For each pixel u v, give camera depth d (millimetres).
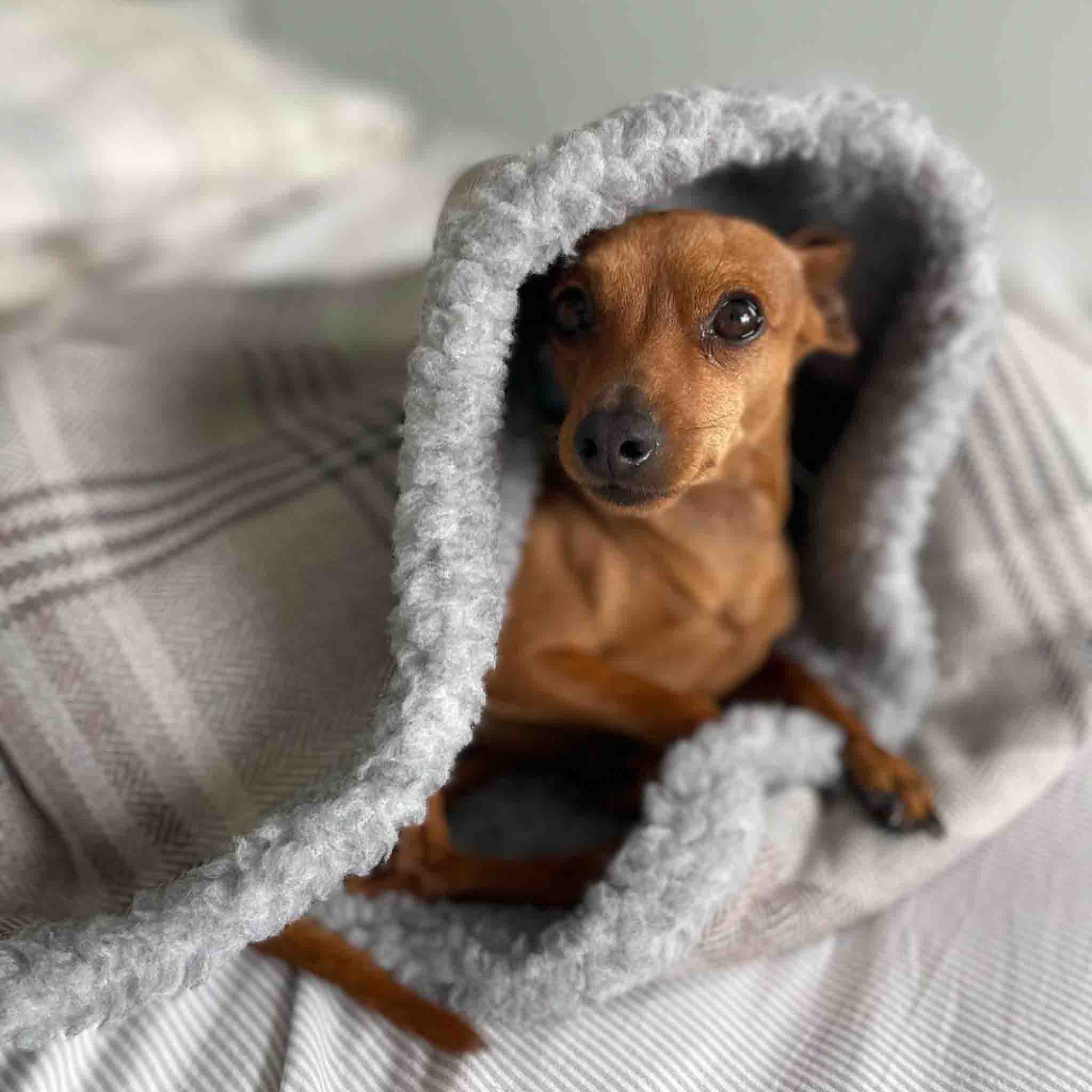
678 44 2035
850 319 1060
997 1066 709
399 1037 729
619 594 967
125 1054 694
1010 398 1095
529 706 953
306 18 2371
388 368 1236
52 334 1191
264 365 1187
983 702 1019
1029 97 1811
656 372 799
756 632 1047
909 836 889
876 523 1016
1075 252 1802
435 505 698
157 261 1586
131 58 1641
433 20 2242
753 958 805
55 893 739
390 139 1948
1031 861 912
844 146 843
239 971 770
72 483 873
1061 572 1033
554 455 935
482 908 841
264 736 774
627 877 760
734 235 859
